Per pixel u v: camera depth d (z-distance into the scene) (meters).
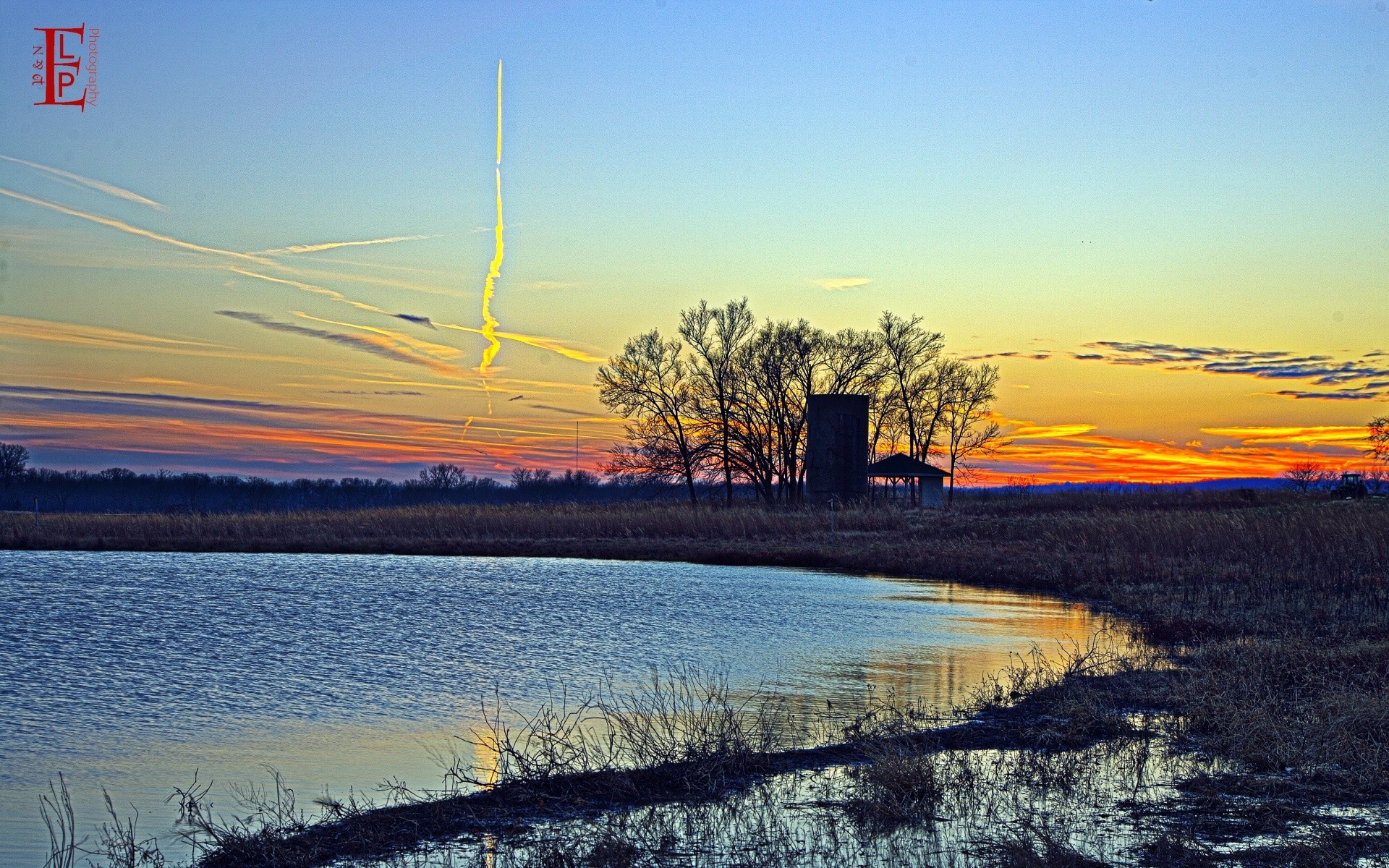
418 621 26.72
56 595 32.16
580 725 15.17
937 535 52.06
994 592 33.75
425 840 10.19
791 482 81.62
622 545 49.78
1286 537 36.69
